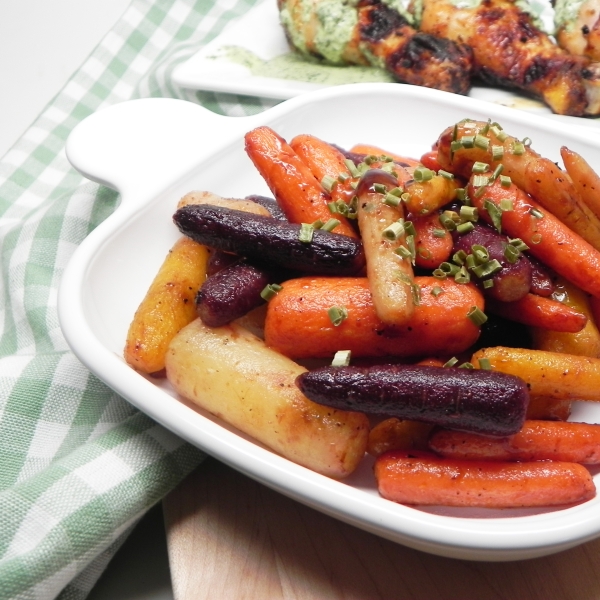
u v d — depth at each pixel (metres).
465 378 0.33
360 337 0.36
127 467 0.38
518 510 0.34
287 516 0.38
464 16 0.58
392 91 0.49
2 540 0.37
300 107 0.48
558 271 0.38
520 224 0.37
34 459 0.41
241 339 0.37
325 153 0.42
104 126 0.46
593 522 0.32
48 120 0.62
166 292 0.39
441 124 0.49
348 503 0.32
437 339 0.36
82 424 0.42
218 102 0.59
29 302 0.47
